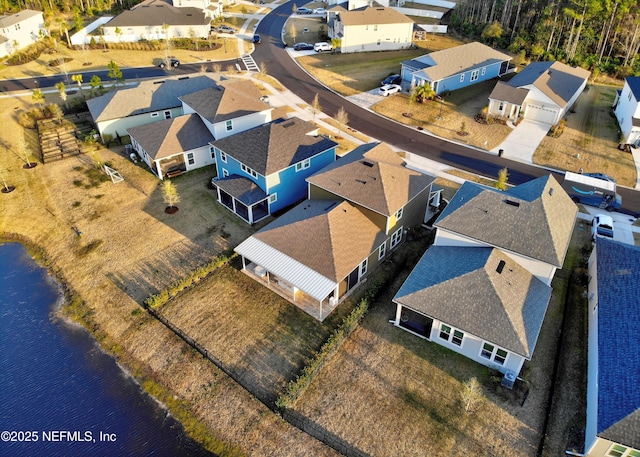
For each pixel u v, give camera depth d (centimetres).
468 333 2558
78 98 5897
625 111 5328
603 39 7369
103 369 2725
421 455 2256
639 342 2403
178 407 2505
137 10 8125
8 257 3572
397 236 3534
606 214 3950
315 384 2591
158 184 4325
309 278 2927
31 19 7725
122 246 3591
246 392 2547
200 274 3266
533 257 2738
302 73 6912
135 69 6994
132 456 2309
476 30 8444
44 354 2817
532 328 2528
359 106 5912
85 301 3153
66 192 4209
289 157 3878
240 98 4741
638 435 1991
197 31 8106
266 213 3947
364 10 7800
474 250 2916
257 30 8781
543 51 7475
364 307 2950
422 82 6138
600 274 2933
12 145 4916
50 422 2462
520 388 2533
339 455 2258
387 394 2533
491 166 4662
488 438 2322
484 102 6012
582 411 2408
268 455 2269
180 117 4578
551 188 3097
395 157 3884
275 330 2906
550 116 5406
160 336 2884
